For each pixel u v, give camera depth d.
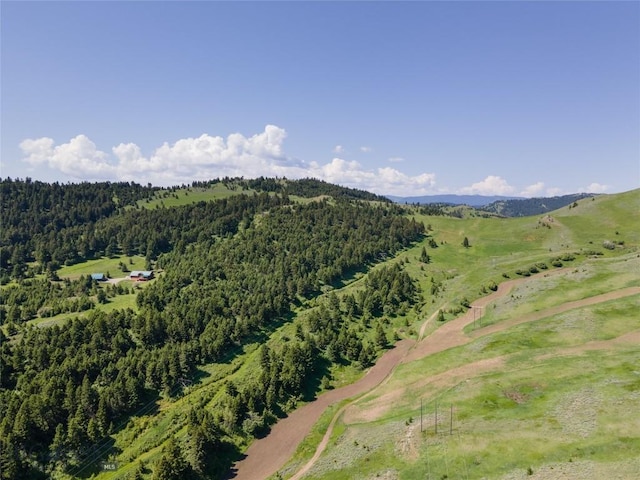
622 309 111.06
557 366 85.44
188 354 132.75
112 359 130.50
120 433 105.62
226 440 97.81
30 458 95.12
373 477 64.00
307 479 71.44
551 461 55.03
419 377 104.62
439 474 59.03
